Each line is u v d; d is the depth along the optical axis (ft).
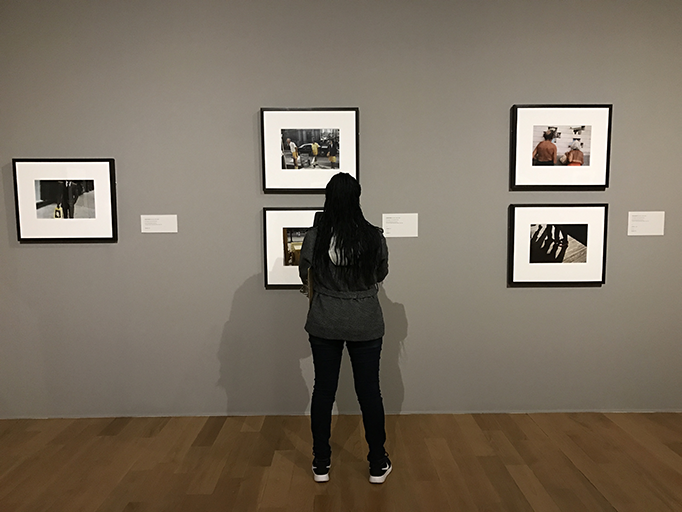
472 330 10.23
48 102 9.73
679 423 9.70
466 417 10.09
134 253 10.03
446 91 9.83
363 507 7.06
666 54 9.79
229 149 9.89
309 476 7.88
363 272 7.40
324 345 7.64
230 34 9.71
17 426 9.80
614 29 9.74
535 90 9.84
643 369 10.28
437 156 9.93
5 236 9.95
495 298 10.19
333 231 7.43
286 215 9.89
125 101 9.77
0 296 10.04
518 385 10.27
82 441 9.11
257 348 10.22
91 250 10.00
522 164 9.87
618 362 10.28
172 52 9.72
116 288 10.09
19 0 9.55
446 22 9.72
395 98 9.83
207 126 9.85
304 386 10.27
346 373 10.25
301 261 7.78
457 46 9.76
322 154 9.80
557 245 10.03
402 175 9.95
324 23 9.71
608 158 9.82
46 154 9.82
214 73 9.77
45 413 10.23
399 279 10.12
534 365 10.27
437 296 10.16
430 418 10.05
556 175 9.89
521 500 7.18
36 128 9.77
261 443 9.01
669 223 10.06
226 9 9.67
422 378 10.26
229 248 10.05
